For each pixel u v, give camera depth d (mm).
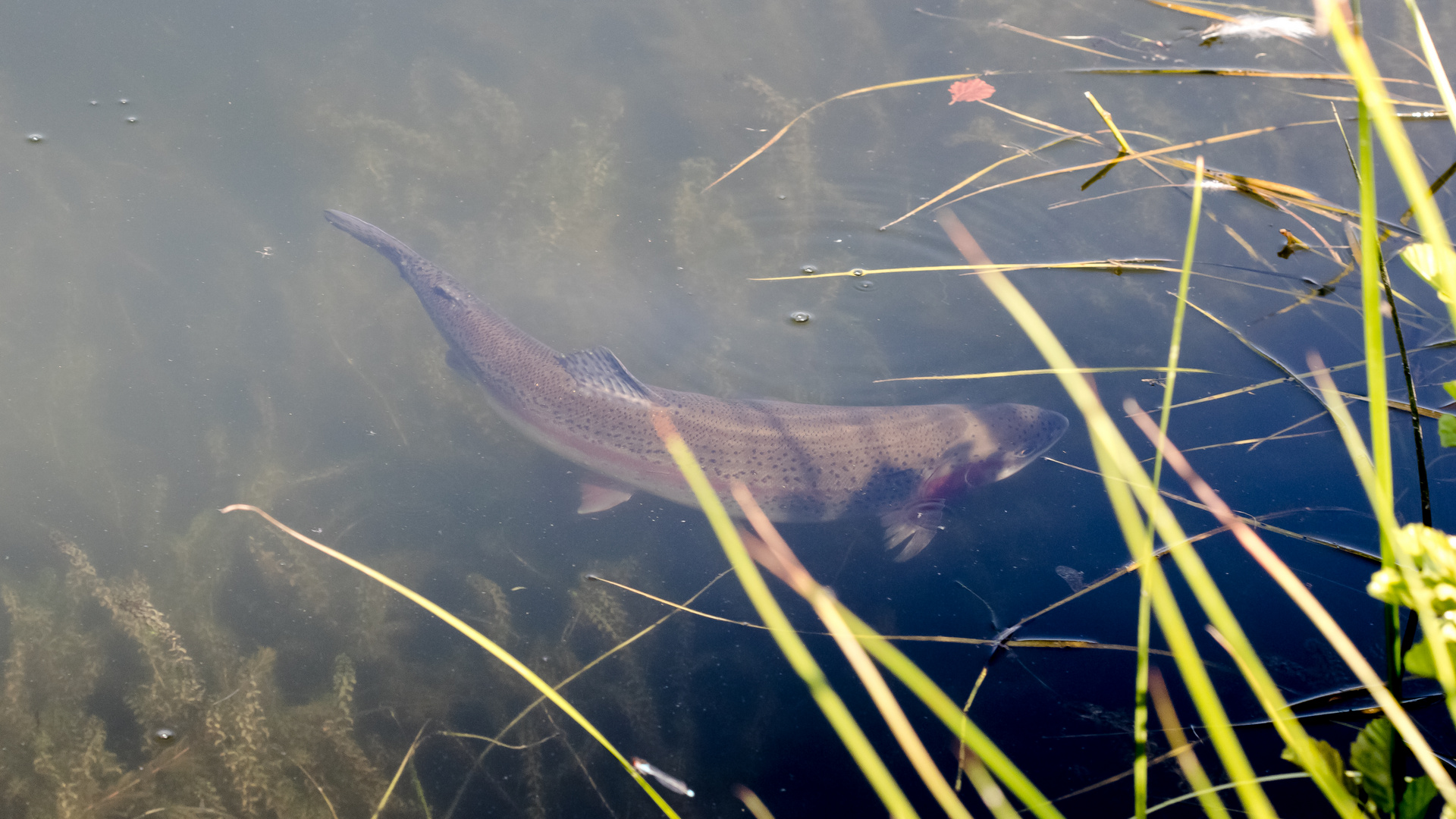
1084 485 1324
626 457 1348
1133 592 1262
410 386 1385
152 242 1417
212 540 1304
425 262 1393
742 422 1351
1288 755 769
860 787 1209
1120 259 1402
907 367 1391
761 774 1219
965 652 1249
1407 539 669
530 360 1356
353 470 1345
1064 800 1188
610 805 1213
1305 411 1308
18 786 1208
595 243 1450
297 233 1438
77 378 1352
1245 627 1241
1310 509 1271
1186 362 1350
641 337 1407
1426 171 1405
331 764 1223
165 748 1224
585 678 1257
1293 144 1444
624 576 1300
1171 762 1190
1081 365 1362
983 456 1348
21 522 1299
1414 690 1188
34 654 1246
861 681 1247
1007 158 1413
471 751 1230
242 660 1259
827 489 1350
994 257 1426
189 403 1357
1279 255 1377
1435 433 1279
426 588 1298
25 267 1389
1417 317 1328
